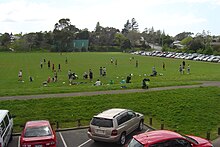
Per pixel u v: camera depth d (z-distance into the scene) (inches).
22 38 7416.3
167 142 465.1
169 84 1373.0
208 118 865.5
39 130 589.0
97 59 3895.2
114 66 2844.5
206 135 710.5
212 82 1486.2
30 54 5305.1
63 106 969.5
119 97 1070.4
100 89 1235.2
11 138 724.0
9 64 3090.6
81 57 4360.2
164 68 2507.4
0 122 606.5
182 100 1037.2
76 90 1214.3
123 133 668.1
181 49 5634.8
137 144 462.3
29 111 919.7
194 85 1365.7
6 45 7057.1
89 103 1004.6
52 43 7047.2
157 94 1112.8
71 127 820.6
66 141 708.0
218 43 5748.0
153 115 918.4
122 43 7204.7
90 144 682.8
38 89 1262.3
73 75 1892.2
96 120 656.4
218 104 1008.2
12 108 932.6
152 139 464.1
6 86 1589.6
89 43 7662.4
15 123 831.1
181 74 2080.5
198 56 3932.1
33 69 2549.2
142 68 2628.0
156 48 7519.7
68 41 6865.2
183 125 804.0
